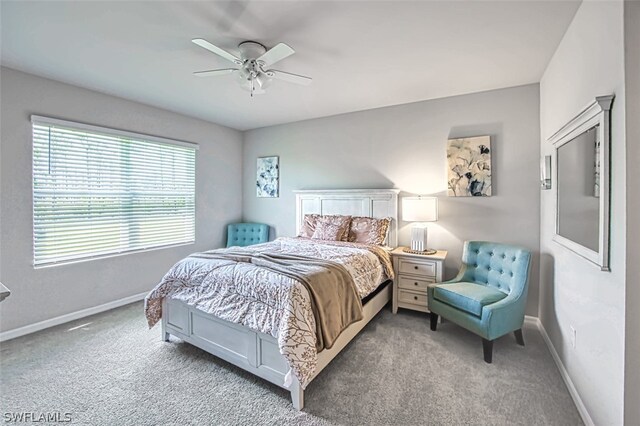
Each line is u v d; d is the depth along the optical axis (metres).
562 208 2.11
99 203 3.30
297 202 4.35
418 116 3.55
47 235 2.91
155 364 2.24
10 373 2.12
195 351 2.43
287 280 1.93
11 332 2.67
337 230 3.61
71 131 3.05
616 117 1.37
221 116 4.21
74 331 2.80
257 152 4.90
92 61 2.52
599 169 1.48
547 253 2.65
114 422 1.68
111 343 2.56
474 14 1.88
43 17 1.90
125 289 3.53
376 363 2.29
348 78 2.88
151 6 1.80
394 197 3.62
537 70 2.68
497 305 2.34
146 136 3.65
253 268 2.16
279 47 1.96
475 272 2.95
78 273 3.12
